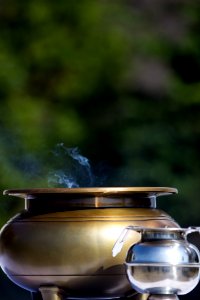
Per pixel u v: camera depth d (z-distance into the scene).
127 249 2.71
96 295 2.78
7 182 6.77
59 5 8.00
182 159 7.75
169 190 2.82
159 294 2.63
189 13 8.45
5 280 6.66
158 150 7.75
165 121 7.95
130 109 7.95
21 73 7.71
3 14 7.95
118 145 7.76
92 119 7.85
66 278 2.73
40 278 2.75
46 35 7.94
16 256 2.76
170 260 2.60
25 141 7.24
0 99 7.51
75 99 7.90
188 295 6.07
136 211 2.79
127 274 2.65
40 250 2.73
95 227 2.72
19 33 7.91
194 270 2.63
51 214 2.76
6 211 6.68
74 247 2.71
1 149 7.07
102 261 2.71
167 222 2.81
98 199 2.77
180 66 8.26
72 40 7.98
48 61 7.89
